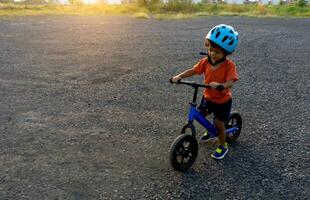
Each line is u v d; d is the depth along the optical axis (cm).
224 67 347
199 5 2867
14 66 754
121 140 420
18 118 476
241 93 617
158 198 309
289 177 353
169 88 627
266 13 2528
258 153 402
